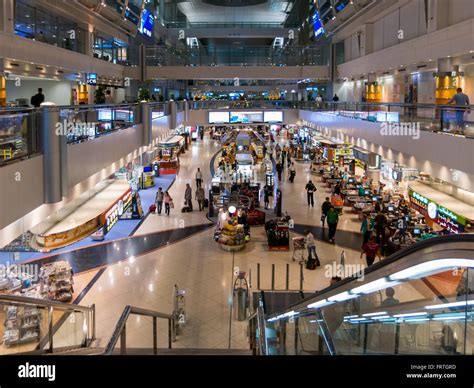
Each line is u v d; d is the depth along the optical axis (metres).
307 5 39.25
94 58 24.77
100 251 14.44
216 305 10.70
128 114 13.16
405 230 14.12
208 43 46.06
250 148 32.81
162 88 35.41
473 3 15.17
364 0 22.83
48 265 11.23
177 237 15.99
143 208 20.17
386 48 22.50
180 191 23.86
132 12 27.94
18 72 17.69
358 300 5.74
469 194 14.24
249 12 44.31
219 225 15.84
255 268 13.10
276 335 7.54
